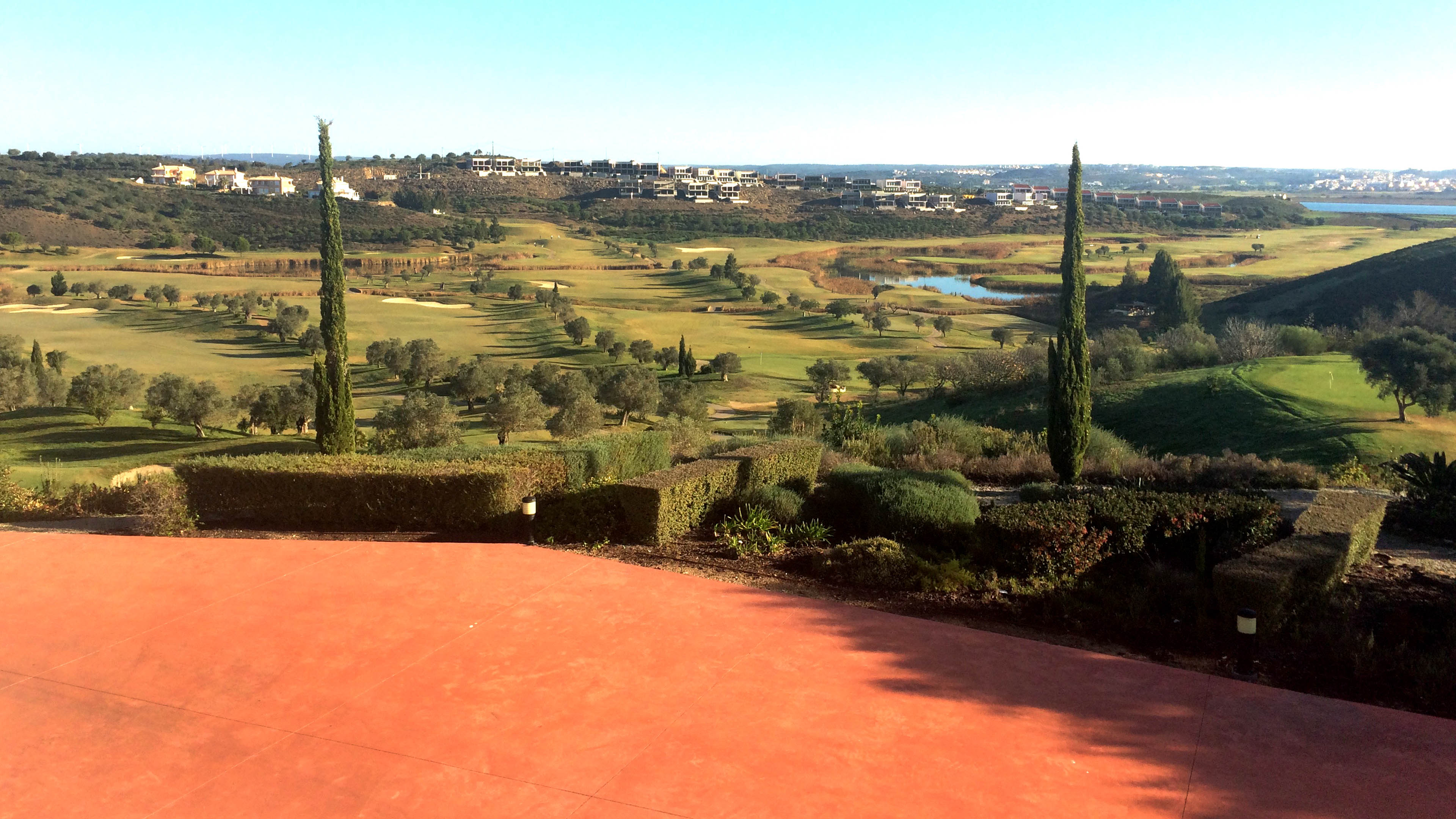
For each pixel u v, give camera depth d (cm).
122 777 505
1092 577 861
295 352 8575
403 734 546
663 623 736
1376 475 1603
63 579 857
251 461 1191
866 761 512
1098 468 1589
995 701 596
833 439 1841
